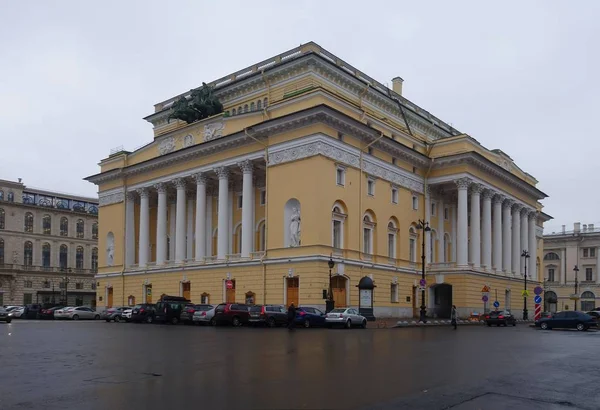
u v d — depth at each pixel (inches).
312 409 379.6
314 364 607.2
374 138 1844.2
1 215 3661.4
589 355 754.8
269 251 1742.1
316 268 1596.9
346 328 1375.5
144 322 1780.3
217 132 1985.7
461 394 434.9
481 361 656.4
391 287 1924.2
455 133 2837.1
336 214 1700.3
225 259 1909.4
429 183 2167.8
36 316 2532.0
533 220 2753.4
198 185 2041.1
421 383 484.4
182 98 2159.2
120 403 397.4
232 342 915.4
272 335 1102.4
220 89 2204.7
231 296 1861.5
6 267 3599.9
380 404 395.5
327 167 1665.8
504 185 2397.9
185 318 1653.5
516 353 768.3
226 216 1941.4
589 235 3969.0
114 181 2429.9
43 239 3860.7
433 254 2224.4
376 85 2274.9
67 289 3902.6
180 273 2065.7
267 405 390.9
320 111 1626.5
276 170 1750.7
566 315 1599.4
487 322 1856.5
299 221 1684.3
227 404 393.7
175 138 2164.1
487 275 2187.5
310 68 1936.5
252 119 1877.5
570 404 404.2
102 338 1019.9
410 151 2030.0
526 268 2474.2
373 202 1866.4
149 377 514.9
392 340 974.4
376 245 1862.7
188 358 668.7
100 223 2482.8
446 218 2329.0
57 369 573.6
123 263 2338.8
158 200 2218.3
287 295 1680.6
